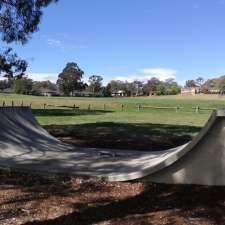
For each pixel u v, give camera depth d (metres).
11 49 17.22
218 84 131.62
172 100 91.31
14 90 116.31
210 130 6.86
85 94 131.38
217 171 6.90
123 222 5.46
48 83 141.38
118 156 9.82
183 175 7.05
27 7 15.16
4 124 10.86
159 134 17.08
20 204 6.19
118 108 47.78
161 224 5.38
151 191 6.80
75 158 9.47
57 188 7.08
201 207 6.02
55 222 5.46
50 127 19.39
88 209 5.98
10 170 8.21
